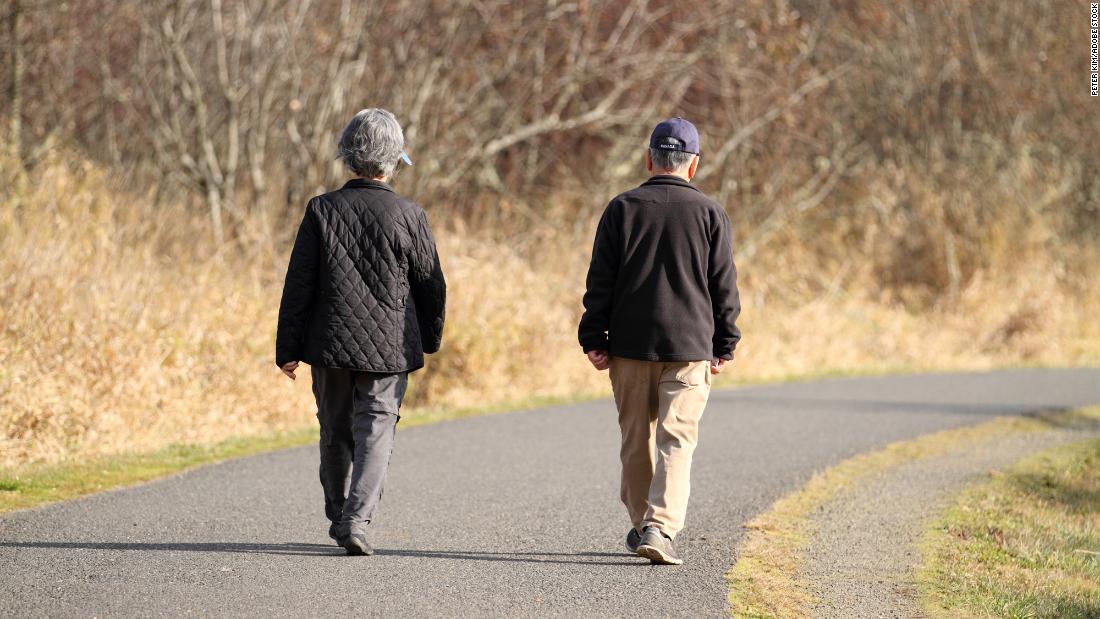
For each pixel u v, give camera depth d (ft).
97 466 97.09
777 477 102.01
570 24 249.34
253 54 216.13
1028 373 219.82
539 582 64.64
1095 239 336.08
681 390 66.03
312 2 223.92
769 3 263.90
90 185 167.84
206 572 63.67
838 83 317.22
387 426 66.49
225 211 205.05
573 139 279.90
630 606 60.70
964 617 63.36
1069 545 86.84
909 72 340.59
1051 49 343.87
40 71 204.74
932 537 82.64
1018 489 106.52
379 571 65.31
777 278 294.46
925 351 248.93
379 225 65.16
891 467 111.86
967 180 329.93
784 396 169.58
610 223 65.87
